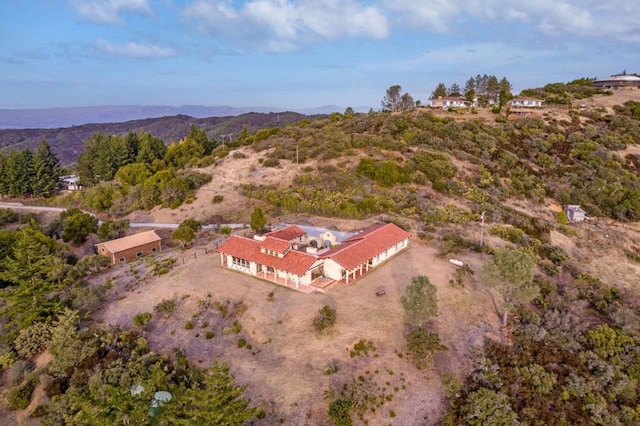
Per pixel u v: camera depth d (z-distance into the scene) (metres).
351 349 35.47
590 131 106.31
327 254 47.28
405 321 37.72
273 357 35.25
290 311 40.09
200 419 22.70
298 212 73.69
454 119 114.31
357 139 96.19
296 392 31.41
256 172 94.00
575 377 33.47
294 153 97.31
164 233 77.00
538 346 36.72
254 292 44.25
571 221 77.31
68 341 36.25
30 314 40.56
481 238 57.53
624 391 33.28
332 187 79.25
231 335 38.62
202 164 107.94
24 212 99.31
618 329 40.00
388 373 33.38
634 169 93.62
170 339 38.75
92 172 120.44
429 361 34.72
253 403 30.53
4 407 33.16
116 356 35.62
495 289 42.19
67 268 52.12
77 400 27.59
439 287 44.53
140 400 25.95
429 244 58.03
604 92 143.50
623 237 71.44
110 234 73.25
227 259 50.81
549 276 51.78
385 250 50.91
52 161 117.88
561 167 92.38
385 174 78.94
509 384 32.72
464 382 33.19
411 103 143.88
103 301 45.75
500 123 111.25
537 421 29.94
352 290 44.16
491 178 85.06
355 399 30.41
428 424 29.88
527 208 79.25
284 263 46.22
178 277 48.94
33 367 36.72
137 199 94.88
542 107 128.38
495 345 36.59
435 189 79.56
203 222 77.38
